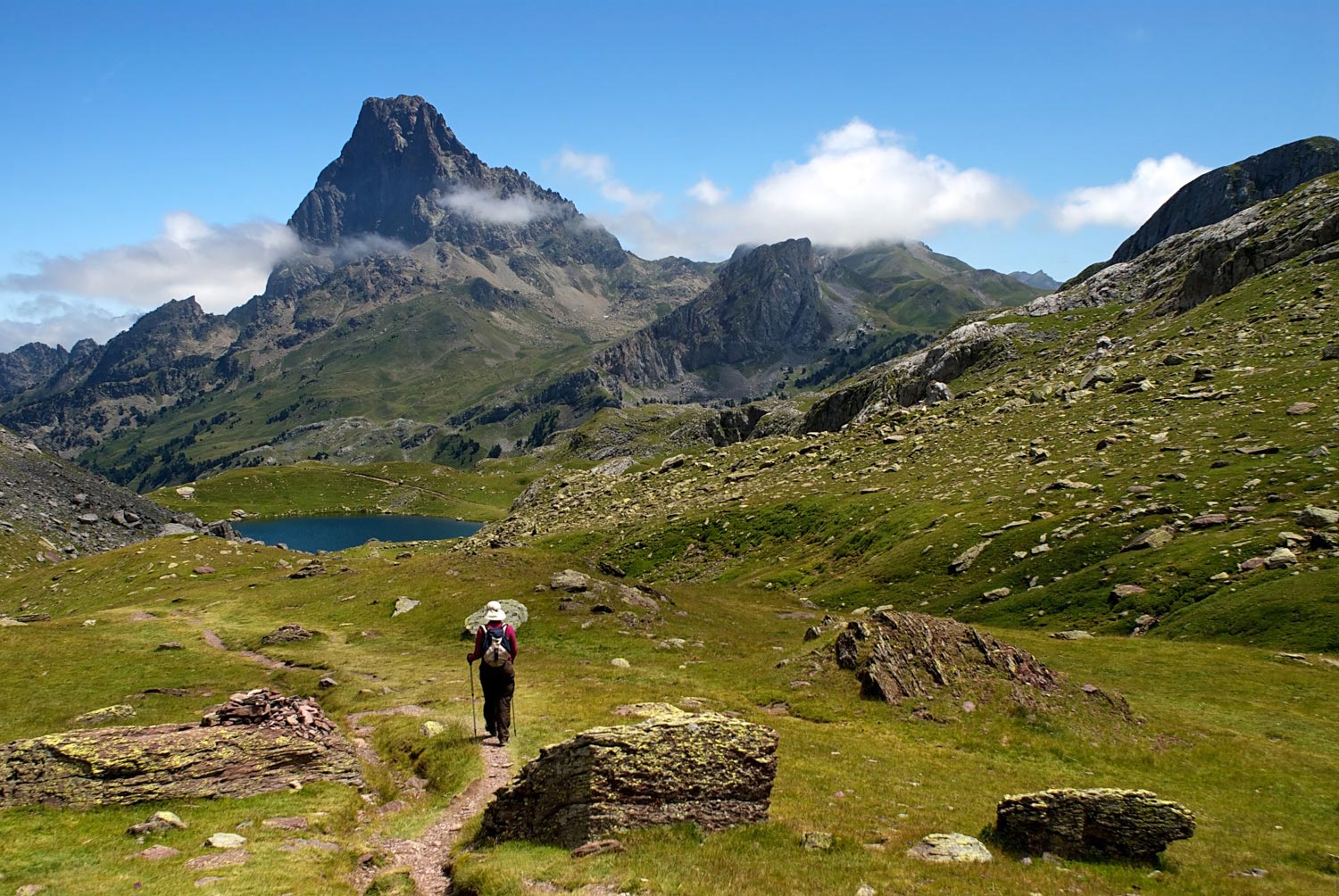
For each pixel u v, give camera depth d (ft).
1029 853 62.28
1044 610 203.00
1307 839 77.05
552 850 56.70
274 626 206.90
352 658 167.43
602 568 229.25
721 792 62.34
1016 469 311.06
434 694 126.72
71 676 143.64
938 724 111.34
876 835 63.16
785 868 53.11
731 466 507.71
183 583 292.40
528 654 163.32
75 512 467.52
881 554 278.87
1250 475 226.17
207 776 69.41
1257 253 455.63
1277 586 169.99
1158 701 132.26
